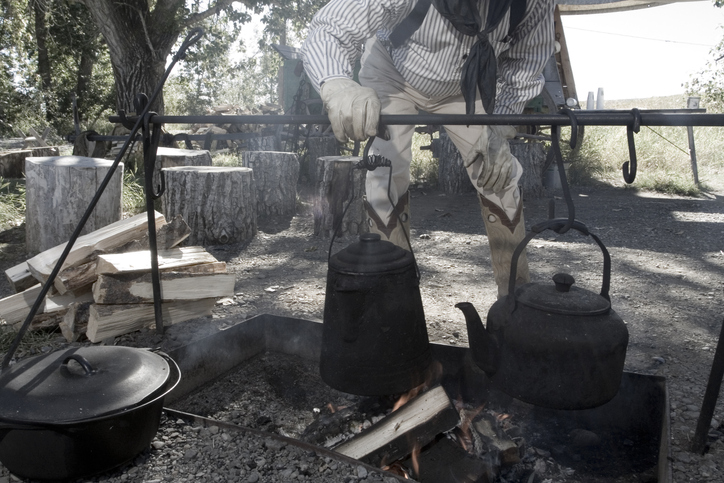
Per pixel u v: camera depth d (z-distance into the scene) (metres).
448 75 2.46
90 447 1.71
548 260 4.85
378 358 1.97
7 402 1.68
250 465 1.88
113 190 4.80
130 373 1.83
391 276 1.96
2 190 7.27
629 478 1.93
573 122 1.81
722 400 2.37
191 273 3.15
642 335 3.18
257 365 2.85
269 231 5.86
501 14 2.21
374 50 2.67
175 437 2.06
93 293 3.03
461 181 8.30
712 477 1.82
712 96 13.19
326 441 2.09
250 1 13.34
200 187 5.15
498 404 2.43
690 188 8.37
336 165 5.38
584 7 7.88
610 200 7.88
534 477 1.93
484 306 3.67
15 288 3.28
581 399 1.79
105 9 11.32
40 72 20.66
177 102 23.41
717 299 3.81
